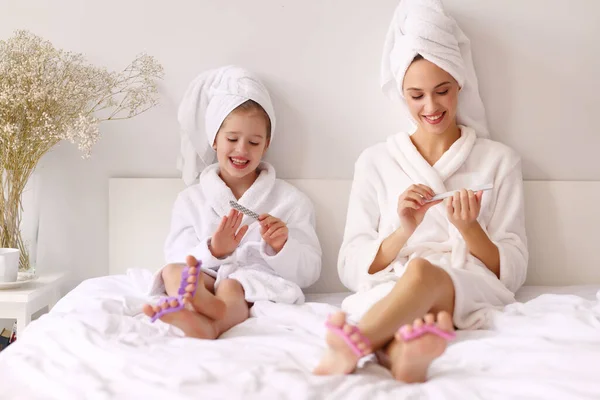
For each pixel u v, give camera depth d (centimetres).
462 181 197
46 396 116
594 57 212
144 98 215
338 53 214
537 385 111
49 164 217
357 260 187
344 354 119
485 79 213
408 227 177
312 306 169
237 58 215
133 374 120
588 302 154
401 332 117
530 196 212
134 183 215
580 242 212
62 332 143
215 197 199
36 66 197
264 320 161
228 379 116
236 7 213
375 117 215
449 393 112
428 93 191
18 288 197
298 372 118
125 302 165
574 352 122
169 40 214
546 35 212
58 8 214
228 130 196
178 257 196
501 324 148
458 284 149
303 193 211
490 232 194
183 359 126
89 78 209
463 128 204
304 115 216
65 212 219
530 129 214
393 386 116
